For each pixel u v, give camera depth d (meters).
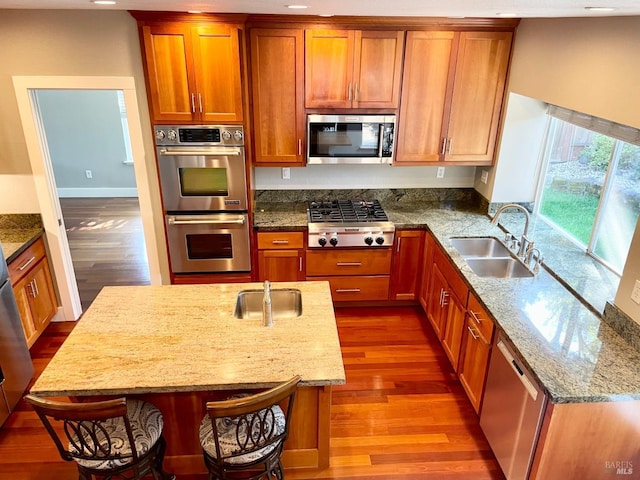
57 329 4.10
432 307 3.94
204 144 3.74
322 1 1.83
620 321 2.49
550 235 3.67
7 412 3.06
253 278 4.24
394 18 3.53
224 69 3.52
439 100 3.87
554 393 2.08
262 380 2.19
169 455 2.68
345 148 3.96
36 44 3.45
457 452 2.91
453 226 3.94
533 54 3.37
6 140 3.64
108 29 3.46
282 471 2.37
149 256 4.18
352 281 4.23
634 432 2.21
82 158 7.29
